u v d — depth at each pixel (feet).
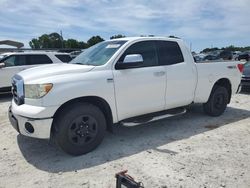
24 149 15.46
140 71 16.15
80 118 14.01
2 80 34.17
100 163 13.39
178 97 18.30
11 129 19.24
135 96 15.99
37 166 13.25
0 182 11.80
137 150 14.98
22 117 13.51
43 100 13.06
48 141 16.56
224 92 21.72
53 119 13.66
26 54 35.83
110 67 15.20
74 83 13.76
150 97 16.72
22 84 13.98
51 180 11.85
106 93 14.75
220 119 21.12
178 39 18.80
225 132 17.92
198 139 16.61
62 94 13.33
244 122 20.26
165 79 17.26
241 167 12.69
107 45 17.13
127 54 15.99
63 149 13.89
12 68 34.71
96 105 15.20
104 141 16.44
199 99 19.84
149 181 11.50
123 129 18.75
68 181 11.73
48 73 13.96
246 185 11.15
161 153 14.48
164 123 20.10
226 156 13.94
